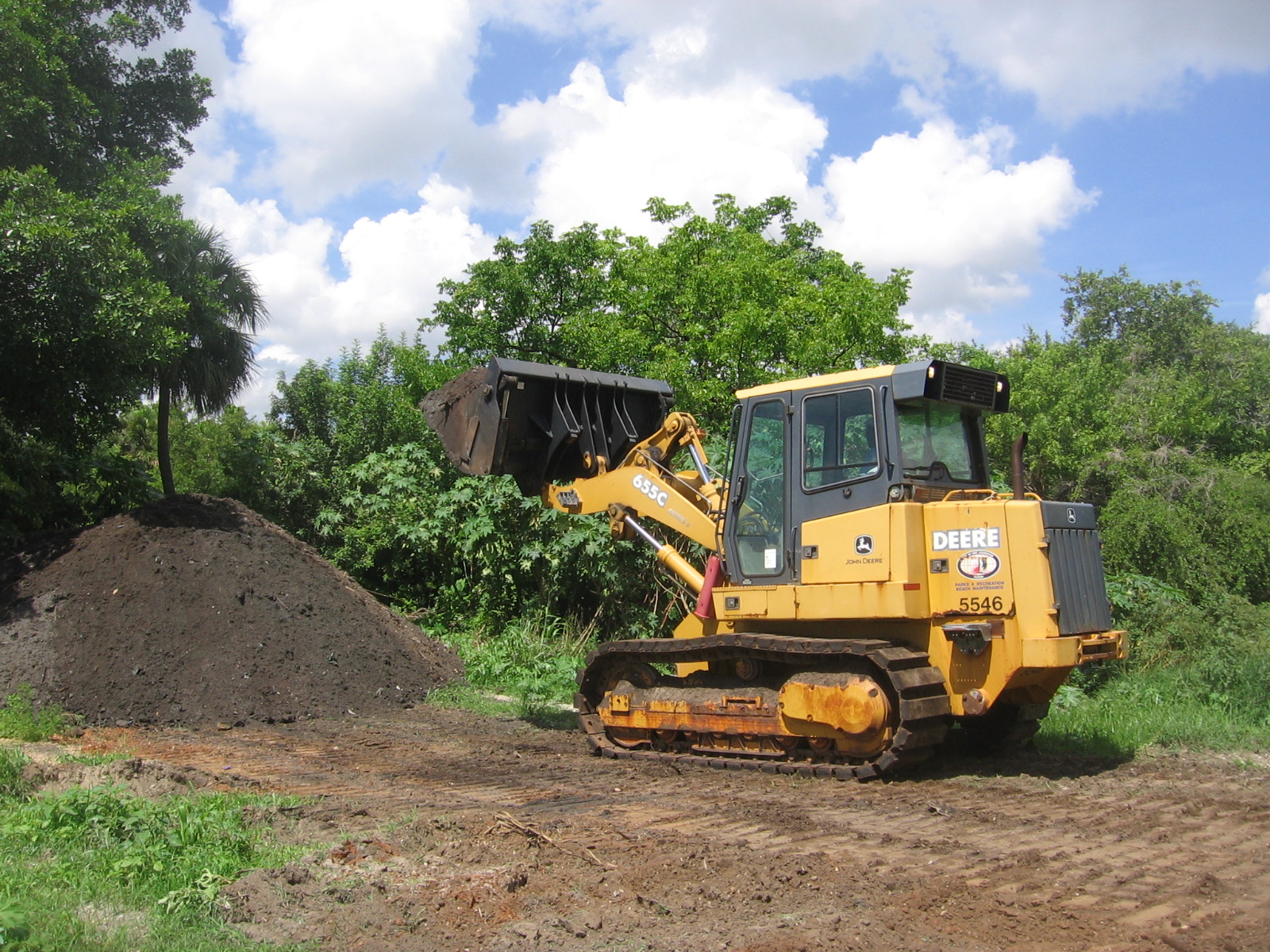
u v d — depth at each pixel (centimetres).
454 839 556
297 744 953
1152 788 737
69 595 1177
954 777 778
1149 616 1386
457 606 1669
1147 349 3509
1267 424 3011
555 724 1088
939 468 820
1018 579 745
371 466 1819
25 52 1614
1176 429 2294
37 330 1399
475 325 2230
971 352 2431
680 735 874
